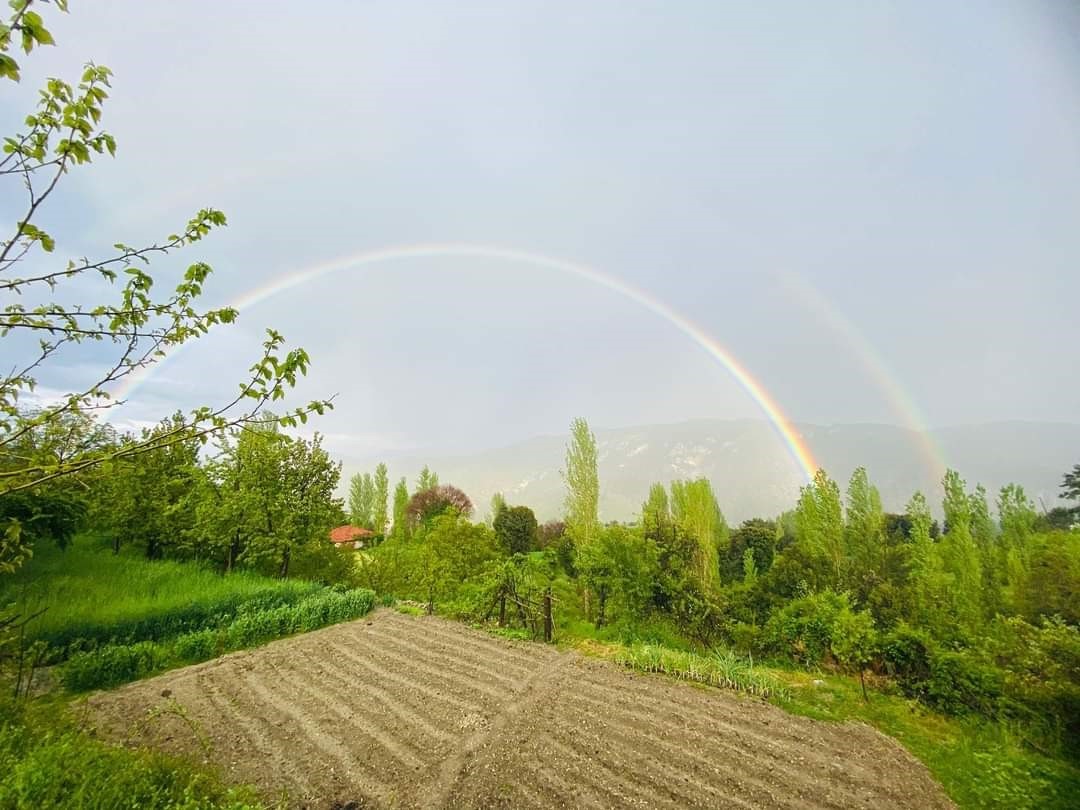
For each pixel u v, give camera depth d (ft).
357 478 186.91
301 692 34.37
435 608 61.16
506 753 26.22
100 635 41.88
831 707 32.96
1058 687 25.89
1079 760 25.12
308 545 76.54
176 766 17.03
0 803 12.34
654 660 39.60
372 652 43.60
